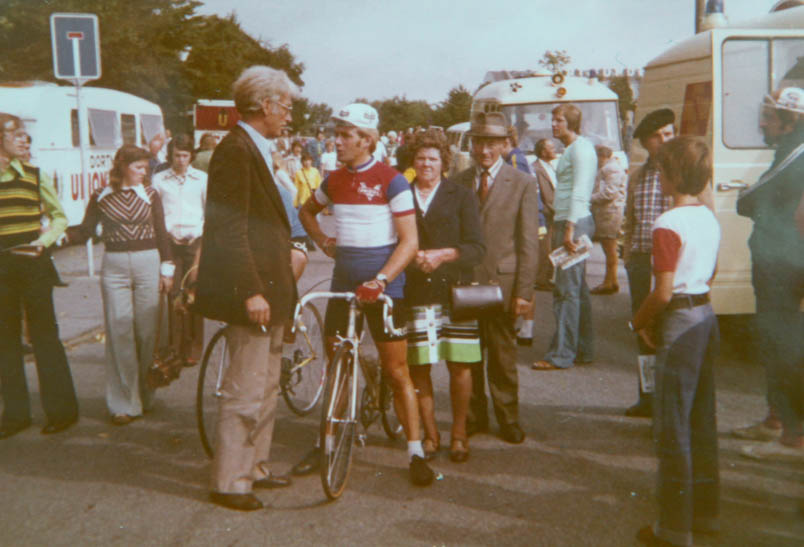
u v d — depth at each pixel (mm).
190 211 5984
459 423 4219
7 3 10820
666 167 3236
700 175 3199
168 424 4820
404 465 4129
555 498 3713
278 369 3873
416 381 4230
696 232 3172
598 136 11906
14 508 3588
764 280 3975
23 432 4645
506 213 4445
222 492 3615
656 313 3160
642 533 3277
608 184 8867
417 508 3602
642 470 4062
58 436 4586
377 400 4379
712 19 6473
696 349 3139
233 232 3453
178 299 4980
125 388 4848
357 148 3803
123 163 4816
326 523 3455
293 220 4656
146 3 11922
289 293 3654
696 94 6305
